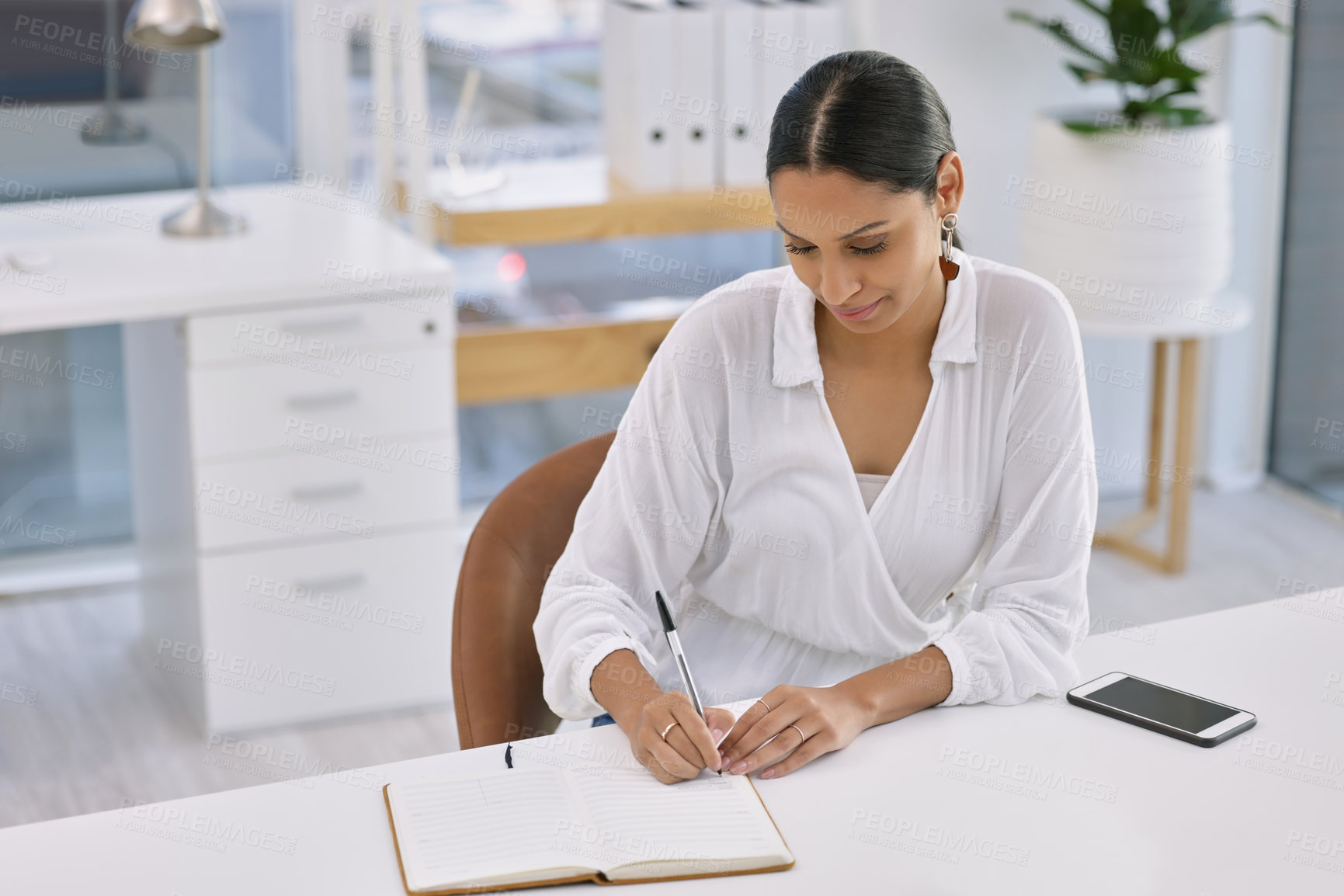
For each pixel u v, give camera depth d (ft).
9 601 9.81
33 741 8.03
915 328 4.41
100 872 3.26
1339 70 10.64
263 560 7.87
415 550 8.22
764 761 3.73
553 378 9.91
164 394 8.01
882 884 3.26
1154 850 3.40
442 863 3.27
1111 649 4.43
